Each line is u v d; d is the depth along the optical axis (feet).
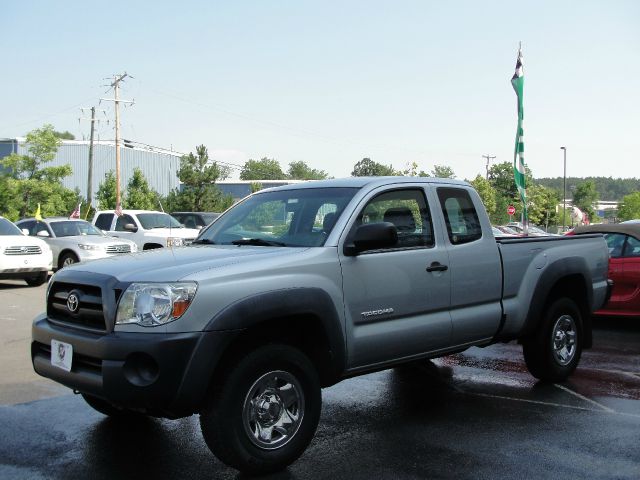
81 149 229.45
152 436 17.17
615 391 21.52
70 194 146.41
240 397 13.88
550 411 19.31
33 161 141.69
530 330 21.04
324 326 15.21
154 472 14.71
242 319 13.82
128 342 13.23
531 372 22.34
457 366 25.35
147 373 13.26
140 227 66.13
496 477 14.34
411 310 17.35
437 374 24.03
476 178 219.20
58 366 14.74
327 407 19.85
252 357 14.08
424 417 18.78
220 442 13.75
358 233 15.71
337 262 15.80
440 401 20.45
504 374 23.97
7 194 137.18
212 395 13.82
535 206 238.07
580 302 23.31
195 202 157.89
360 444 16.49
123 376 13.19
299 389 14.87
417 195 18.43
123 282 13.94
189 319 13.35
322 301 15.15
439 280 18.03
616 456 15.61
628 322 35.47
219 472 14.71
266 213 18.22
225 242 17.92
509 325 20.18
